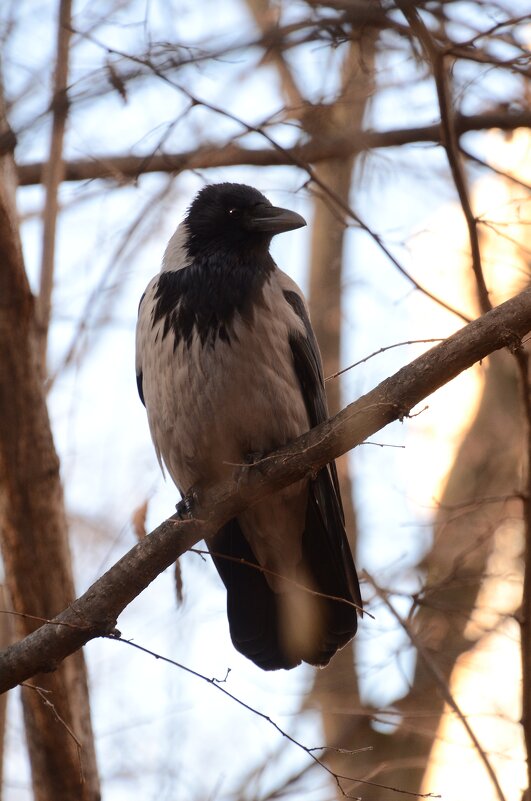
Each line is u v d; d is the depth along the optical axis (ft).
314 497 35.19
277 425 34.73
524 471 32.48
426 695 41.55
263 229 36.45
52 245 38.40
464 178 32.17
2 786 39.88
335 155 41.24
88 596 29.45
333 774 28.30
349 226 34.58
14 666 28.99
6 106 34.30
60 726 35.58
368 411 28.37
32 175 43.70
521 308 27.27
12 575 36.47
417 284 32.63
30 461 36.17
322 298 50.01
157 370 35.17
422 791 41.57
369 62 38.58
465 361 27.53
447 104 31.91
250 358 34.35
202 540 33.37
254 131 33.81
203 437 34.76
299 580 35.96
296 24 32.65
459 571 39.19
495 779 31.58
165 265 36.94
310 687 44.32
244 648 35.63
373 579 35.99
